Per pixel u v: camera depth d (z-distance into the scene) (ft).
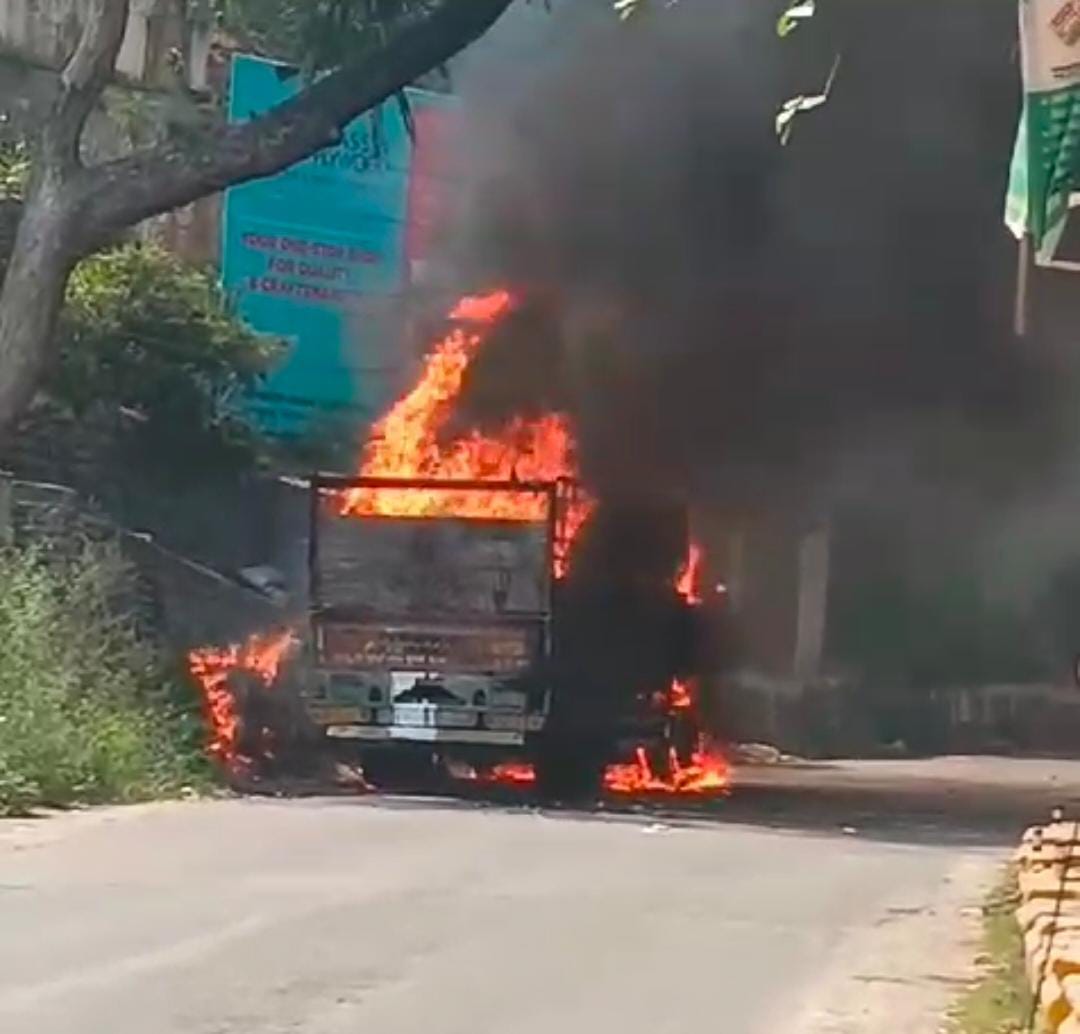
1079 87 32.35
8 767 60.13
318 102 73.61
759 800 79.51
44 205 73.51
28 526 78.33
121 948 34.86
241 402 100.99
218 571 94.73
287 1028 28.40
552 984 32.89
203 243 108.99
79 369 87.66
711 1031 29.63
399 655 73.51
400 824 59.16
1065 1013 27.07
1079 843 49.93
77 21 102.63
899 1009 32.01
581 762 75.56
